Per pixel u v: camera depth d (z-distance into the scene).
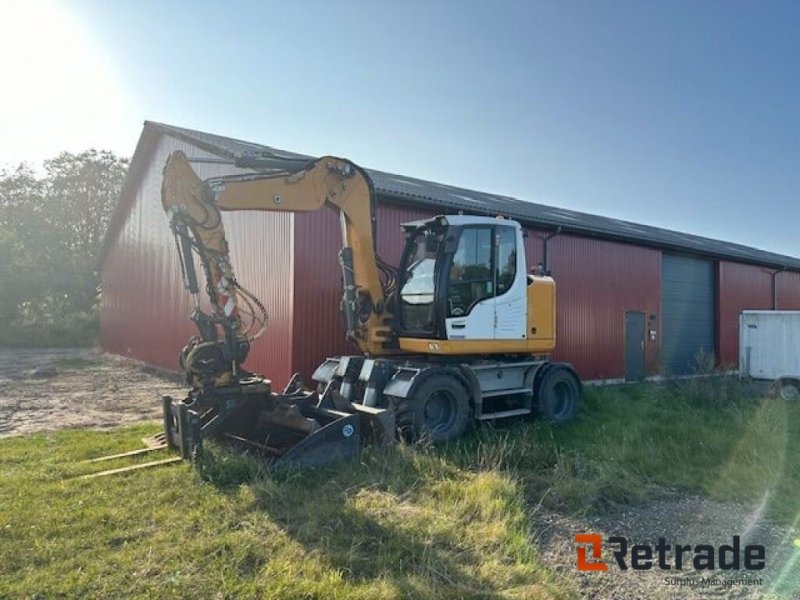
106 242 23.06
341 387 8.55
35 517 4.82
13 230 38.12
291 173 7.81
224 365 6.85
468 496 5.40
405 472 6.17
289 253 10.63
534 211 15.80
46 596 3.67
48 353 23.81
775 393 13.65
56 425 8.99
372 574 4.00
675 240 18.36
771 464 6.96
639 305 16.34
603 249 15.42
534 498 5.79
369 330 8.72
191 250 6.80
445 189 16.73
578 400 9.82
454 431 7.95
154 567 4.02
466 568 4.11
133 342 19.66
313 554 4.23
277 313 10.91
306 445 6.26
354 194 8.45
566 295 14.42
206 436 6.72
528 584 3.98
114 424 9.13
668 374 17.17
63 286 34.09
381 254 11.38
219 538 4.46
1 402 11.30
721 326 19.33
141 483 5.67
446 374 8.04
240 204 7.32
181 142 15.82
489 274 8.74
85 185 44.31
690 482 6.33
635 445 7.62
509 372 9.18
